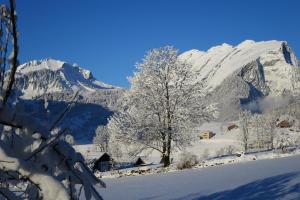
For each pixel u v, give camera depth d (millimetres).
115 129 28953
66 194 1889
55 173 2215
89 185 2291
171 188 11141
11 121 2088
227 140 127562
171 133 27766
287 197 6758
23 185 2135
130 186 13375
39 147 2117
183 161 23609
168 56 29531
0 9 1839
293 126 126625
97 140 75812
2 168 1924
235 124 144750
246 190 8430
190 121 28328
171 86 28812
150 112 28156
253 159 25078
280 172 12250
